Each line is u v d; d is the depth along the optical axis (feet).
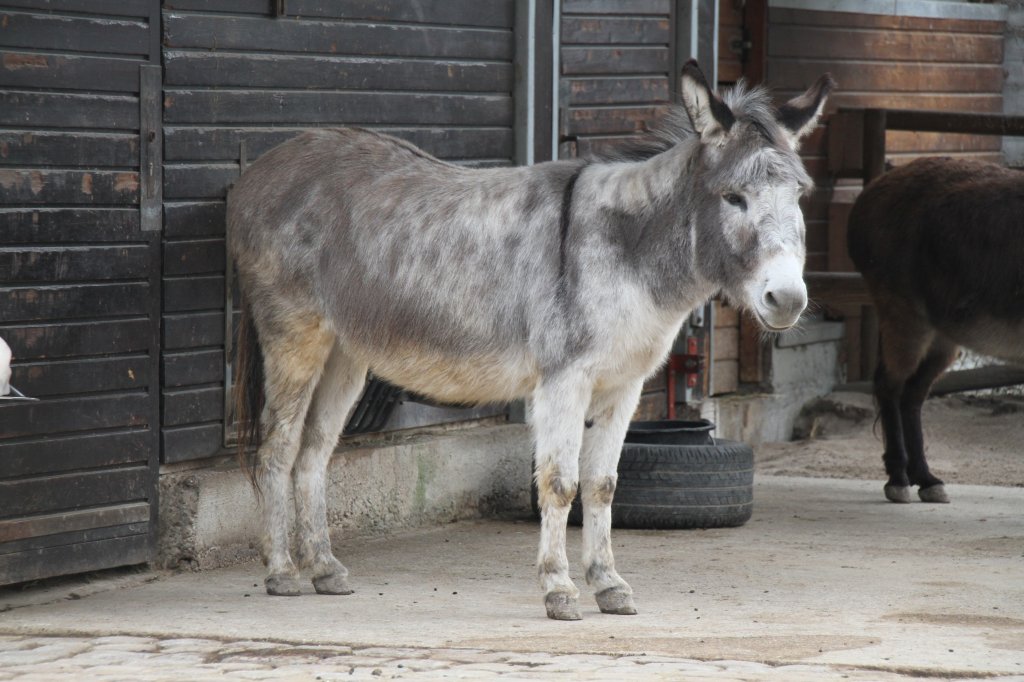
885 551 37.09
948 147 65.51
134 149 33.45
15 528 31.53
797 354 58.08
